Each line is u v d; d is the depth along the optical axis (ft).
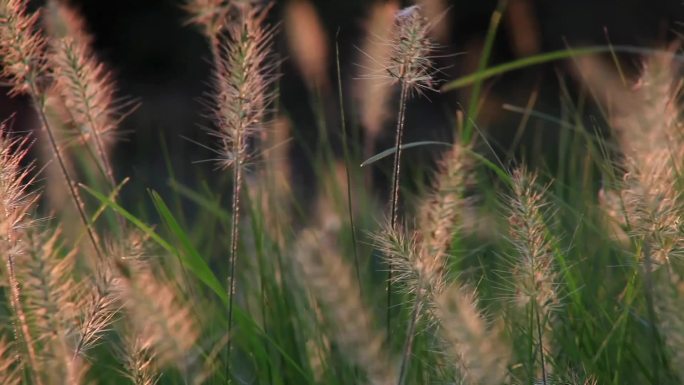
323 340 6.43
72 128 6.79
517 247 5.91
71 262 6.46
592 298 6.41
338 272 5.98
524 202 5.89
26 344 5.92
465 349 5.87
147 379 6.01
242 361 6.73
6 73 6.38
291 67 14.34
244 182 6.85
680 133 6.22
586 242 6.71
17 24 6.35
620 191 6.16
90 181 7.27
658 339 6.05
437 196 6.24
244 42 6.08
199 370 6.35
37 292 5.89
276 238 6.72
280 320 6.56
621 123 6.07
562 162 7.20
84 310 5.91
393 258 5.88
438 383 6.15
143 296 6.15
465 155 6.34
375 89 7.13
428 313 5.94
